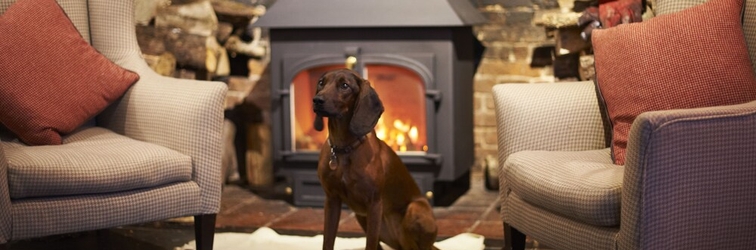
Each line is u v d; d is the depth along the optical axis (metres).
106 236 3.39
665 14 2.69
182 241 3.36
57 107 2.87
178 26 4.12
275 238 3.30
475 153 4.34
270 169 4.42
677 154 2.04
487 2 4.22
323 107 2.49
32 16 2.94
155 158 2.73
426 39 3.73
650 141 2.02
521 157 2.63
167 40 4.10
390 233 2.95
